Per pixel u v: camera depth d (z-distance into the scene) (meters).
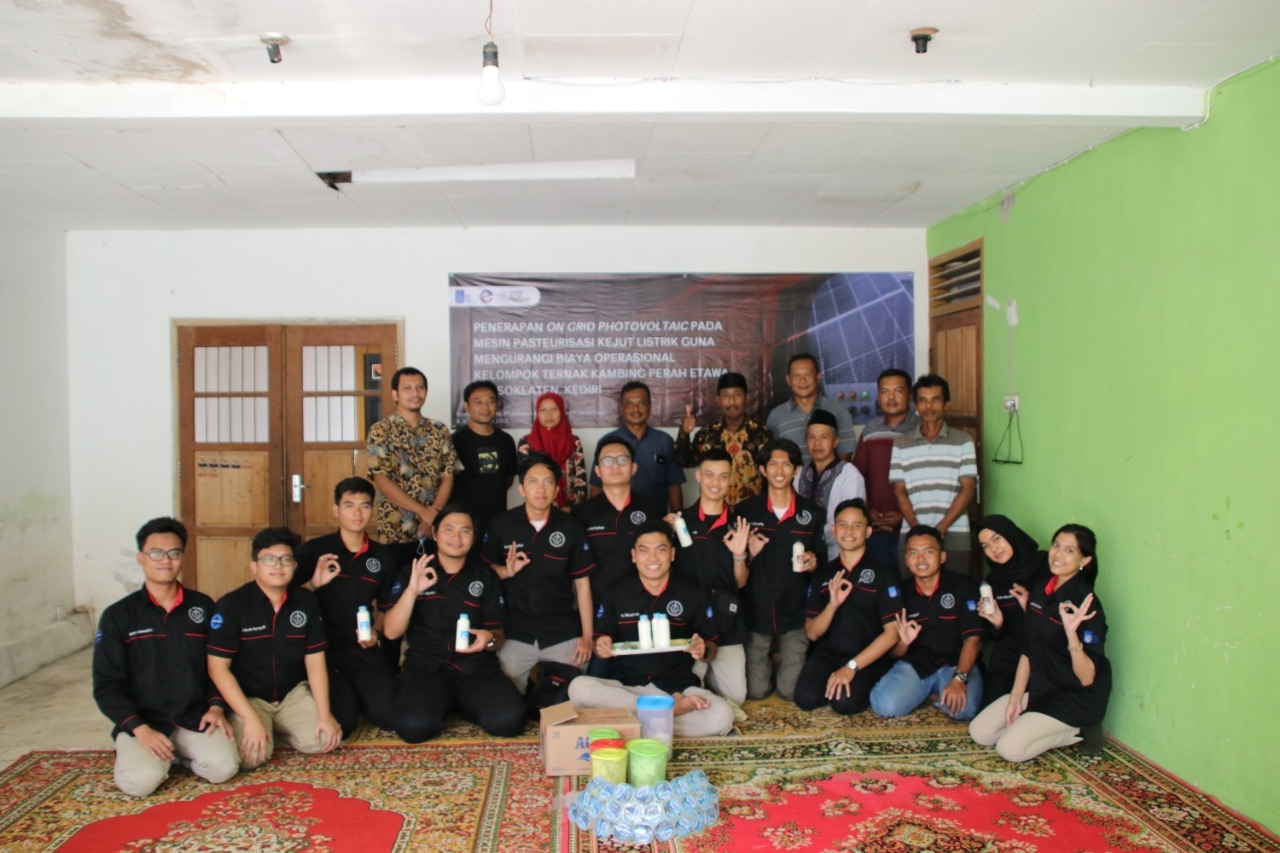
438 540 3.78
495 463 4.89
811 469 4.63
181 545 3.30
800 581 4.18
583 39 2.71
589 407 5.45
